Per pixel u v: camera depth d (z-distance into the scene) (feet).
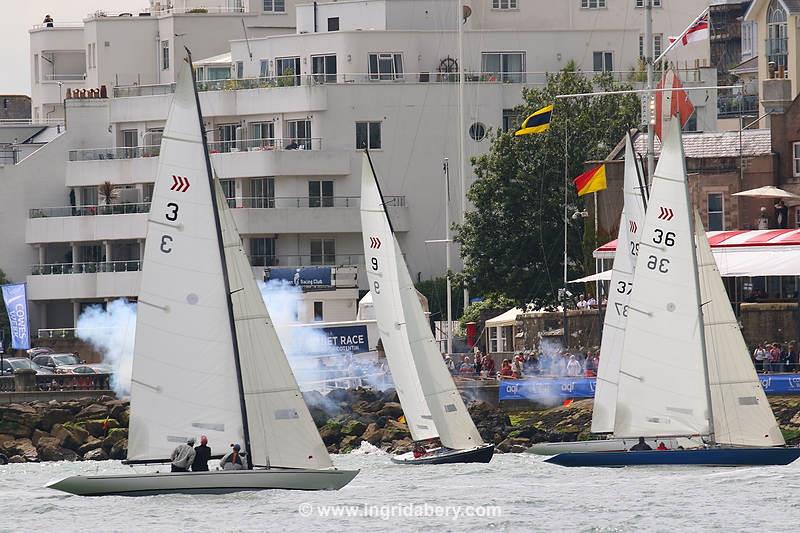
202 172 612.29
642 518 611.47
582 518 612.70
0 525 610.24
